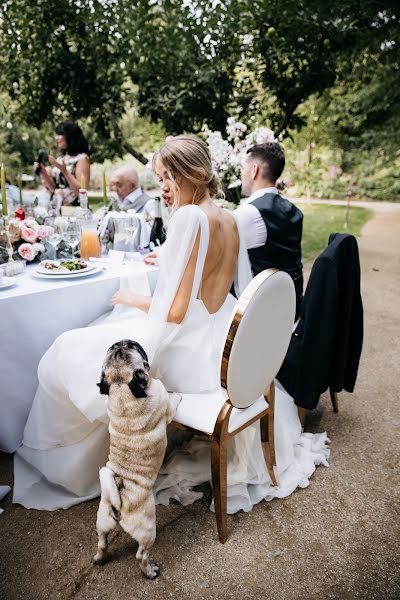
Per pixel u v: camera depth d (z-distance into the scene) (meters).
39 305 1.95
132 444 1.55
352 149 10.66
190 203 1.92
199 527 1.86
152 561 1.69
